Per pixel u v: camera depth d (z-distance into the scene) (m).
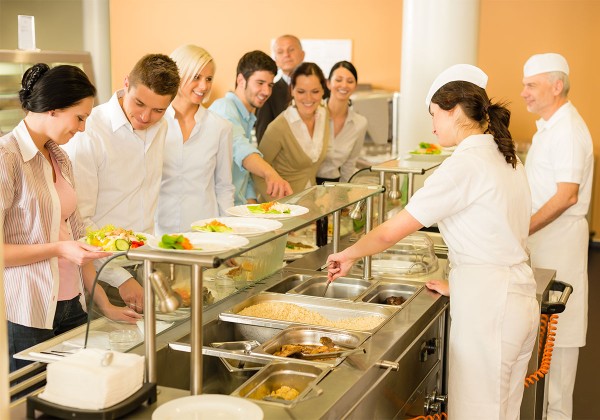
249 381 1.88
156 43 8.42
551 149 3.57
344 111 4.59
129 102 2.76
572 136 3.51
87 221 2.76
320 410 1.71
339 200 2.50
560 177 3.52
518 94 7.44
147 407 1.69
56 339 2.08
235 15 8.16
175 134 3.28
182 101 3.27
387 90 7.85
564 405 3.67
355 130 4.64
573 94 7.27
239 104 3.94
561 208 3.50
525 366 2.48
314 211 2.27
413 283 2.83
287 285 2.87
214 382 2.21
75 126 2.36
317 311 2.56
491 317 2.31
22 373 1.90
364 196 2.61
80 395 1.60
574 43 7.20
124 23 8.48
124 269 2.11
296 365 1.98
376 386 2.03
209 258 1.61
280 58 5.43
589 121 7.25
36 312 2.41
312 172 4.40
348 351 2.06
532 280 2.38
